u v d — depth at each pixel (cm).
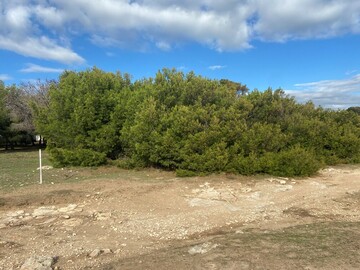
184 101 1405
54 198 873
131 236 630
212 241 557
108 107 1538
